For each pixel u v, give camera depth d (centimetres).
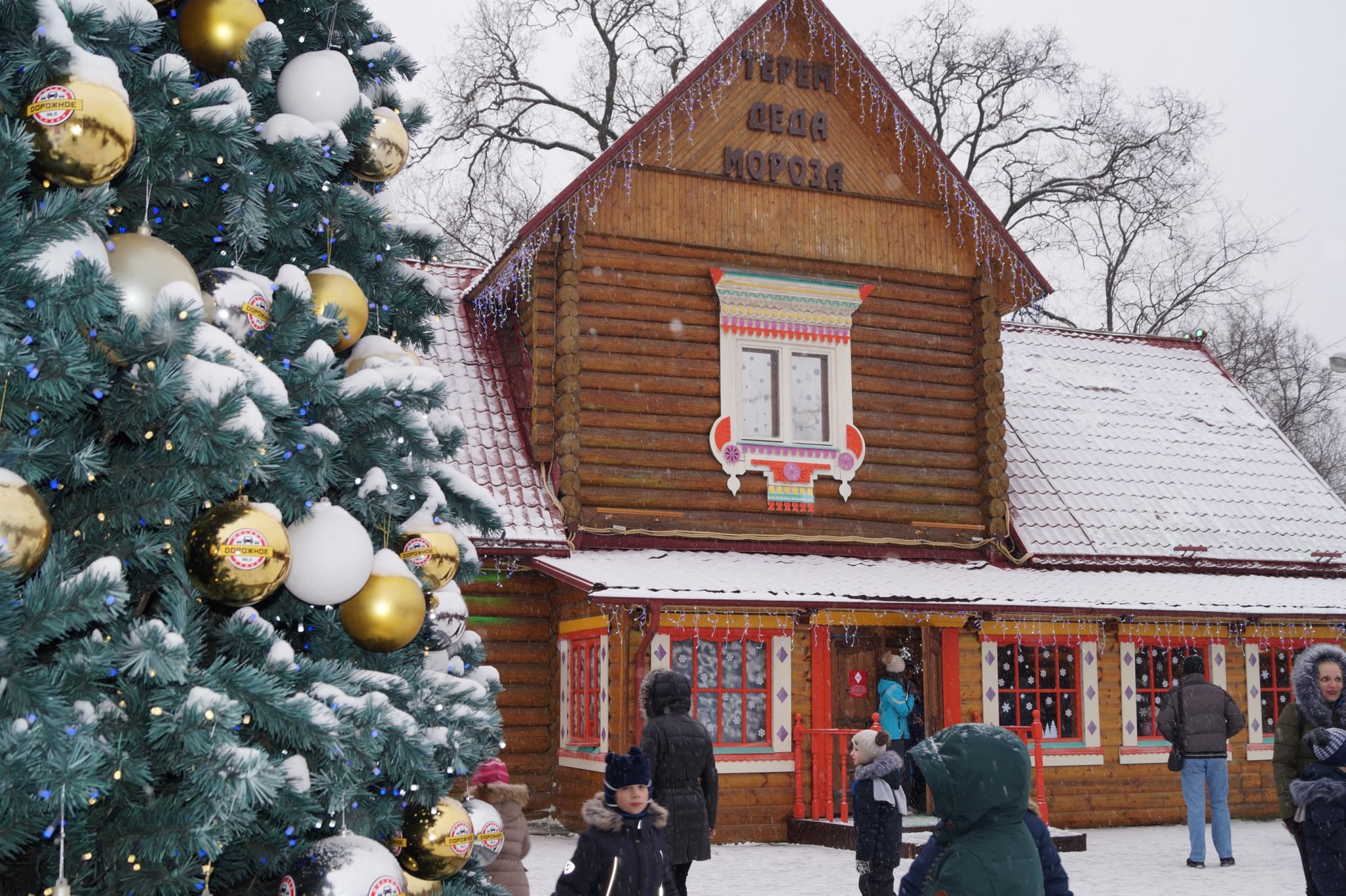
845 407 1669
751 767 1441
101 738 371
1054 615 1574
